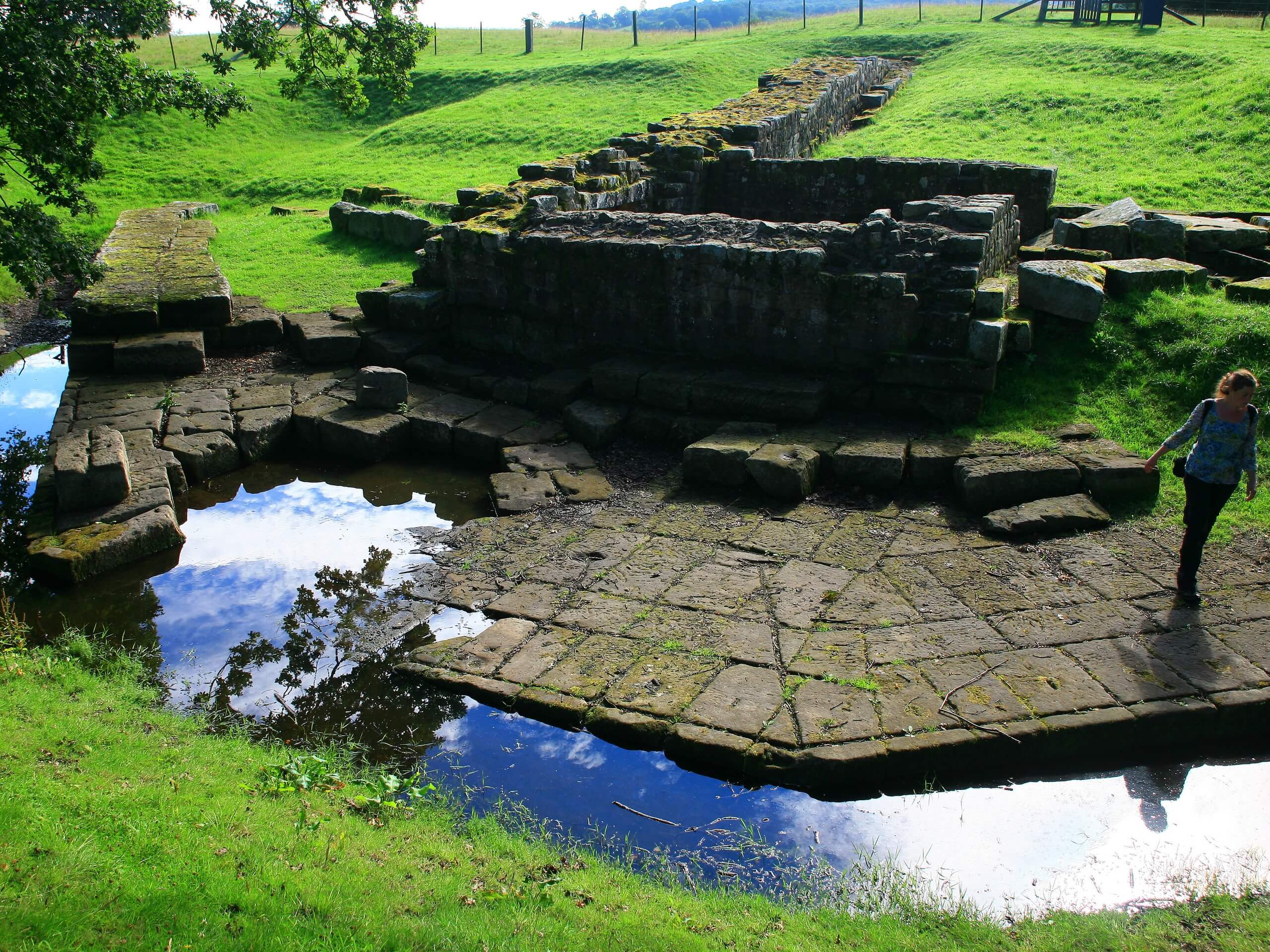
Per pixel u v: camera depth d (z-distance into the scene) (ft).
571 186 42.11
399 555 27.14
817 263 32.22
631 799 17.56
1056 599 22.27
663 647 21.36
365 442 33.60
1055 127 62.34
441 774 18.25
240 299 46.68
